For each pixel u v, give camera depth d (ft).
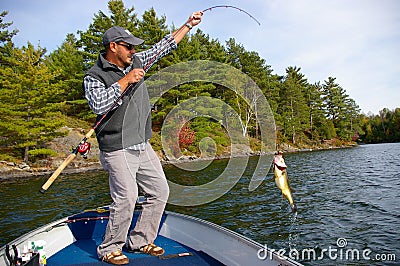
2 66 98.53
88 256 9.55
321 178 52.37
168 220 11.64
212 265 8.77
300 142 155.63
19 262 7.83
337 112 197.98
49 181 8.29
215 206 31.78
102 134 8.66
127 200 8.67
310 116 178.70
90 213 11.59
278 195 36.76
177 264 8.82
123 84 8.18
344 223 25.62
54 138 79.97
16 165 69.36
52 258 9.48
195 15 10.82
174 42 10.60
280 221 26.61
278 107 138.51
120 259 8.80
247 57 113.19
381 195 36.40
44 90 74.79
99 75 8.57
